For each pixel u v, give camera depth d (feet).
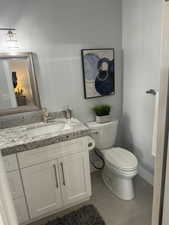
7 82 5.83
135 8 6.21
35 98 6.32
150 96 6.29
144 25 5.97
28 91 6.17
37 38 5.96
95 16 6.55
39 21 5.85
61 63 6.48
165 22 1.91
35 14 5.75
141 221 5.40
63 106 6.91
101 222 5.44
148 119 6.59
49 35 6.08
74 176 5.66
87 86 7.06
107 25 6.83
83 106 7.27
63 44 6.34
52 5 5.87
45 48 6.14
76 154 5.47
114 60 7.30
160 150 2.31
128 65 7.15
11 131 5.72
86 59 6.76
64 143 5.19
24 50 5.88
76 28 6.39
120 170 5.82
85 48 6.71
